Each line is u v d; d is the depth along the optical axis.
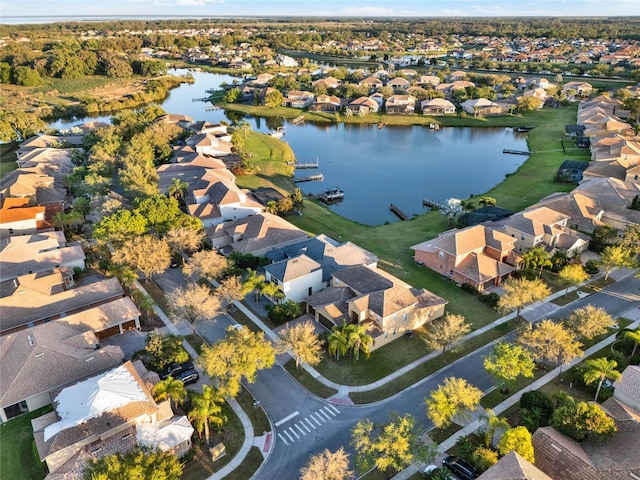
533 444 40.00
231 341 48.09
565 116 179.12
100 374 47.00
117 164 117.25
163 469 33.91
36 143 127.69
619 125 143.62
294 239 78.81
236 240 79.44
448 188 116.00
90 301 61.53
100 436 39.97
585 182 101.19
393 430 38.50
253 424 45.12
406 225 92.56
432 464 40.56
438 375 51.91
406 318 58.00
